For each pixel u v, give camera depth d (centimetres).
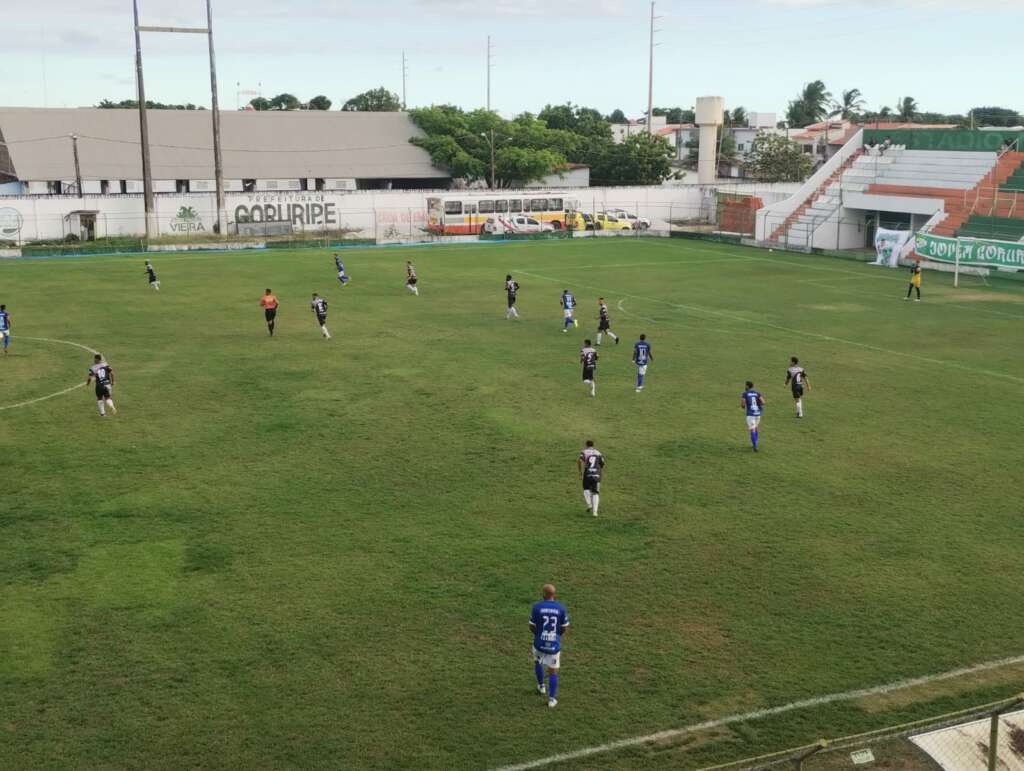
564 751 1259
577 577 1766
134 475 2314
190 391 3112
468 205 8612
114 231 8200
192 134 10319
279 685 1405
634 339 4009
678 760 1239
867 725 1307
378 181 10806
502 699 1378
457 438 2614
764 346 3888
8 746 1255
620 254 7319
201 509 2094
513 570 1794
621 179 11994
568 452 2502
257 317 4481
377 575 1770
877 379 3325
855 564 1827
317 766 1223
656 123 18162
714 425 2764
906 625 1589
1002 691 1391
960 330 4259
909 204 7169
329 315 4531
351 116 11162
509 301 4447
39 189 9275
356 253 7362
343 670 1448
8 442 2577
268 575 1769
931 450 2530
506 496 2181
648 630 1573
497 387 3172
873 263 6812
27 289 5369
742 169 14062
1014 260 5841
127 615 1614
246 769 1215
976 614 1628
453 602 1666
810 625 1590
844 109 17275
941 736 1194
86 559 1834
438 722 1321
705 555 1866
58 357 3619
